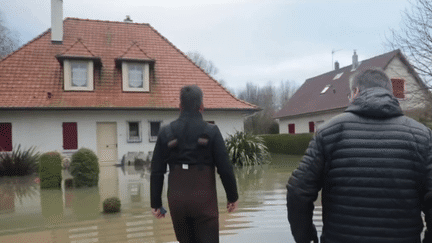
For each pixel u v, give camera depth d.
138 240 3.89
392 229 1.54
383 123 1.62
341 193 1.63
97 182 8.30
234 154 12.06
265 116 37.06
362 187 1.58
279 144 20.20
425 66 11.85
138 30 17.78
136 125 14.83
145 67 15.25
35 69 14.43
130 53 15.16
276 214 4.99
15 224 4.76
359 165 1.59
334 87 24.55
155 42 17.50
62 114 13.79
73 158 8.16
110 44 16.45
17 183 9.13
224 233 4.09
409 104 12.62
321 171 1.74
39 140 13.45
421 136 1.60
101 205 5.95
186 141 2.34
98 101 14.25
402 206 1.54
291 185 1.79
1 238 4.10
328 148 1.69
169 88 15.73
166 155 2.39
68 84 14.20
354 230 1.59
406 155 1.56
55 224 4.71
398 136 1.58
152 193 2.43
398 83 13.65
